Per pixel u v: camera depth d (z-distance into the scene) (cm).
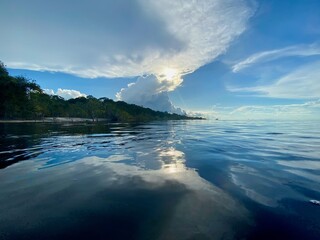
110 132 2822
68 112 10831
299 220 463
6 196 577
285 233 415
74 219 454
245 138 2172
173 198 573
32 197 571
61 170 842
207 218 468
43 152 1226
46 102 9781
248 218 470
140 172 823
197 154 1206
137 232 408
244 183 699
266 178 754
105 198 567
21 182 692
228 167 908
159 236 397
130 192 613
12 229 415
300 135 2556
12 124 4325
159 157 1112
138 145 1562
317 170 857
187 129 4009
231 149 1397
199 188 651
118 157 1106
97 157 1102
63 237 391
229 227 434
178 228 426
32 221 445
